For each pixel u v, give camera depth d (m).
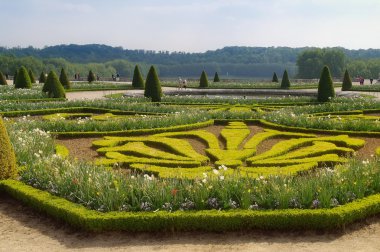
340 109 24.59
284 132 17.61
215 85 57.09
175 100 32.31
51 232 8.36
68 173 9.94
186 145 14.95
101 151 14.22
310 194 8.66
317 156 13.42
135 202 8.73
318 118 19.33
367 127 17.52
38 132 15.09
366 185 9.39
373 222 8.56
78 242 7.85
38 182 10.20
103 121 18.59
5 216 9.23
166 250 7.43
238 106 28.91
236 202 8.85
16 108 25.00
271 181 9.39
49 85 33.25
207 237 7.95
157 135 16.92
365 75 132.50
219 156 13.30
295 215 8.09
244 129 18.38
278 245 7.55
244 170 11.57
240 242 7.71
